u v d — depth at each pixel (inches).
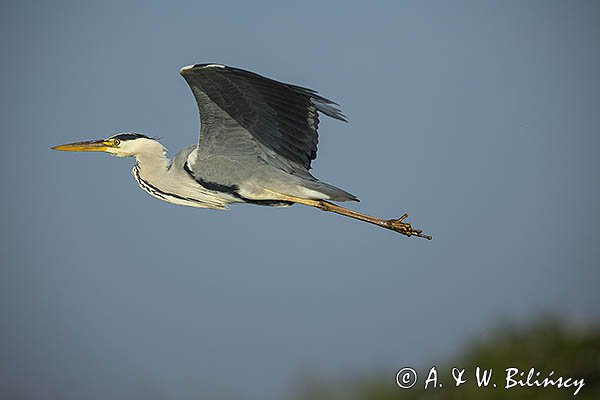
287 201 526.3
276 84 460.8
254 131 495.5
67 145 559.2
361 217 532.7
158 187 544.7
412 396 499.8
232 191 522.3
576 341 507.5
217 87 469.4
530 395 486.9
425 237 535.2
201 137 505.0
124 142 553.0
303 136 504.1
